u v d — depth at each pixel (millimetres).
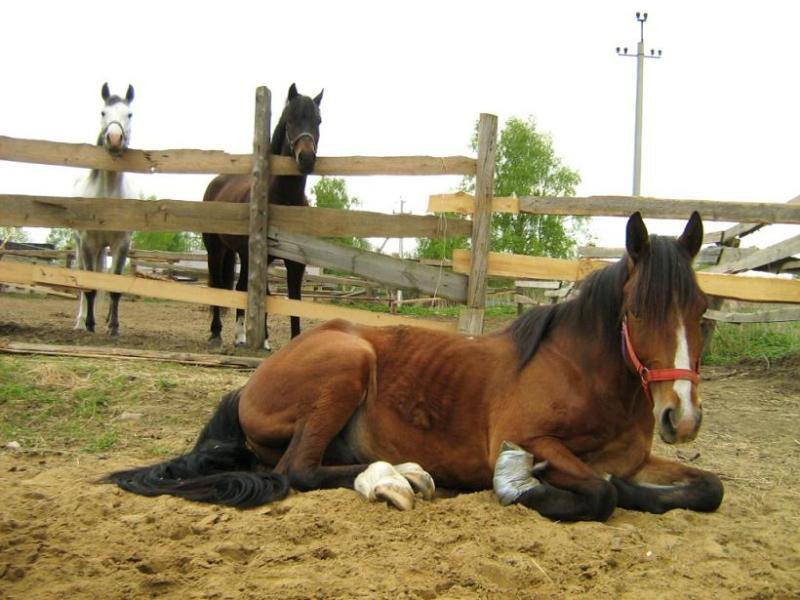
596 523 3633
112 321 10211
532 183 38312
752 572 3152
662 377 3582
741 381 9023
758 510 4168
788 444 6062
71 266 21578
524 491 3848
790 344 11086
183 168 8750
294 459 4199
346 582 2906
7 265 8766
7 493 4062
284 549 3275
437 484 4395
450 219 8234
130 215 8734
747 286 8125
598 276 4148
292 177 9094
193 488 4078
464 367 4371
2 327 10234
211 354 8523
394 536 3424
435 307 23250
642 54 34625
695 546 3428
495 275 8172
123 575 3018
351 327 4777
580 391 3994
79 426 5906
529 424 4035
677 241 3883
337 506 3770
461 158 8195
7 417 5949
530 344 4242
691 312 3625
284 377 4402
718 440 6191
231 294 8695
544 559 3230
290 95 9664
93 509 3811
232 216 8703
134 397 6590
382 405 4406
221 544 3301
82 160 8703
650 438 4211
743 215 7887
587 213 8016
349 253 8469
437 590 2908
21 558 3164
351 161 8555
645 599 2861
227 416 4691
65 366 7184
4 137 8594
